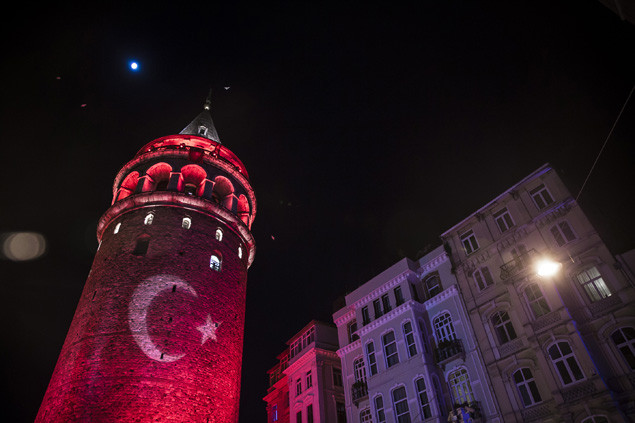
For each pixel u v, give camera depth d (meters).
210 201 34.78
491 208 29.92
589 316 22.56
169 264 30.34
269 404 46.53
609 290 22.48
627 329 21.22
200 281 31.06
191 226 33.19
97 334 26.80
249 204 40.53
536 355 23.31
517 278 26.14
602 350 21.53
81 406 24.06
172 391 25.75
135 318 27.42
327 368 39.31
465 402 25.55
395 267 34.28
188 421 25.61
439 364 28.05
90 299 29.39
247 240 38.16
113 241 32.22
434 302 30.83
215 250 33.69
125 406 24.22
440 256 31.97
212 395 27.77
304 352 41.47
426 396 27.23
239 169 40.41
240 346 32.56
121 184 36.88
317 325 41.78
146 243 32.22
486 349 26.16
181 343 27.64
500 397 24.28
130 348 26.12
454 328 28.69
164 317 28.02
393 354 31.00
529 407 22.89
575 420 20.72
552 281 24.16
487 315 27.11
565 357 22.20
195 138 39.97
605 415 19.86
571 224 25.22
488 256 28.80
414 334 29.88
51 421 24.61
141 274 29.42
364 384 33.09
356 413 33.09
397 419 28.36
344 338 37.66
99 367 25.36
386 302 33.78
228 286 33.25
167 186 35.19
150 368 25.83
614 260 22.77
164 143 39.25
